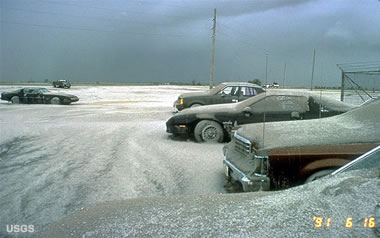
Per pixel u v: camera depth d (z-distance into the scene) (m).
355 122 4.95
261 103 8.04
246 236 1.79
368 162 2.82
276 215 1.96
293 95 8.04
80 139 8.87
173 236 1.88
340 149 4.15
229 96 12.71
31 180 5.34
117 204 2.55
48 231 2.29
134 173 5.75
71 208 4.20
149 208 2.33
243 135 4.84
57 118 13.82
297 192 2.28
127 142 8.41
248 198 2.36
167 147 7.79
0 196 4.62
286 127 5.00
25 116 14.63
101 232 2.04
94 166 6.18
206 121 8.20
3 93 22.97
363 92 13.46
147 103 23.83
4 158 6.82
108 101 26.30
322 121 5.22
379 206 1.86
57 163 6.40
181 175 5.66
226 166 5.16
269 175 4.19
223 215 2.06
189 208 2.25
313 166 4.14
